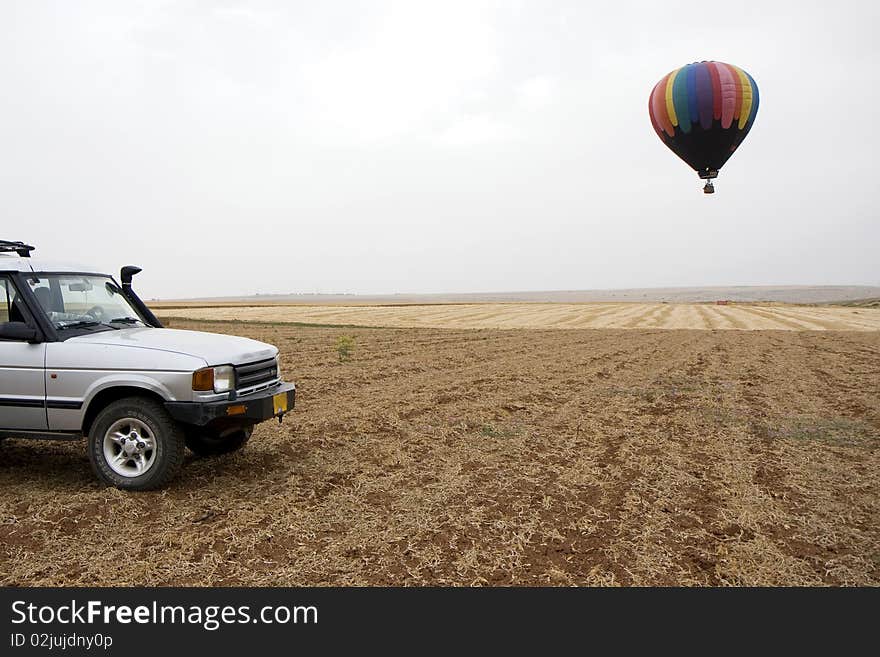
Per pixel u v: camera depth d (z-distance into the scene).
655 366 18.14
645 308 72.12
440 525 5.21
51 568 4.34
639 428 9.30
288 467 6.91
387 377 14.74
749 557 4.67
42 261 6.54
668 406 11.27
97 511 5.31
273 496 5.84
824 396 12.49
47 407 5.92
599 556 4.67
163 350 5.91
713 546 4.88
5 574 4.25
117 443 5.91
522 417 10.10
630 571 4.45
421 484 6.38
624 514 5.52
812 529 5.23
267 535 4.89
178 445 5.84
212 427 5.92
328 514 5.42
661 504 5.79
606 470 6.95
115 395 6.05
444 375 15.30
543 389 13.21
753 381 14.84
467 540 4.91
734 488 6.29
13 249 6.91
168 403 5.72
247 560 4.52
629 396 12.43
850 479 6.68
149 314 7.42
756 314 58.97
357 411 10.22
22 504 5.46
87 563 4.41
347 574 4.35
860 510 5.71
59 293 6.43
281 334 30.92
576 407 11.11
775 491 6.25
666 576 4.39
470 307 76.75
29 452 7.30
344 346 18.61
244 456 7.32
